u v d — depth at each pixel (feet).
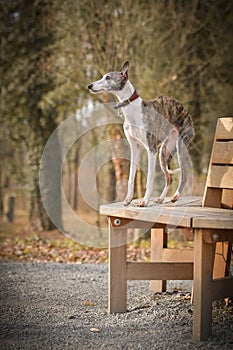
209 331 17.25
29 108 50.55
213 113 45.34
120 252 20.07
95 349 16.35
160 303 21.77
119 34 43.42
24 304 21.89
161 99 19.29
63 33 46.24
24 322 19.26
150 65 43.47
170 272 20.08
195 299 17.04
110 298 20.22
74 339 17.31
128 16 43.21
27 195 60.95
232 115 44.96
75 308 21.21
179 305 21.33
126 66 18.70
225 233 17.29
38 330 18.29
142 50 43.50
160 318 19.53
